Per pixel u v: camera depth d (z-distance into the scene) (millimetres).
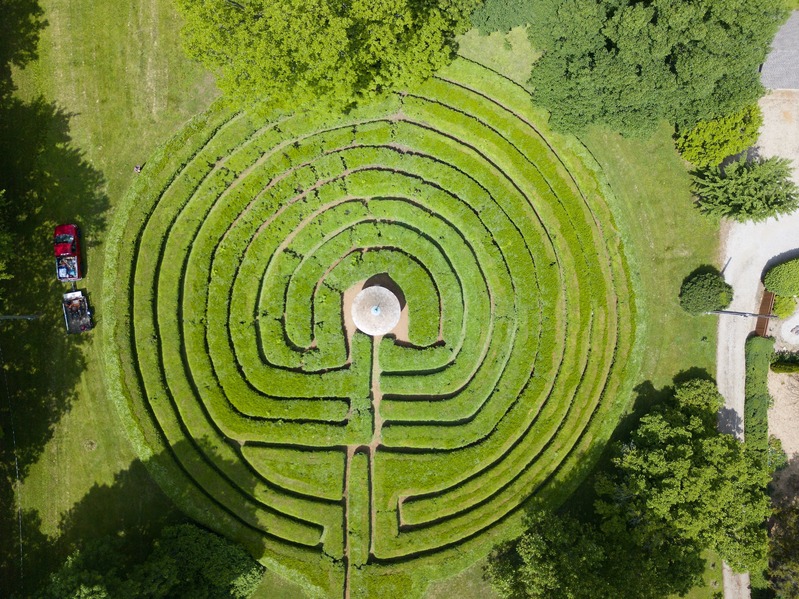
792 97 47844
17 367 45875
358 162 46969
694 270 47969
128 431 44906
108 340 45094
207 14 36156
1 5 46719
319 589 44812
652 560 40469
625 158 47812
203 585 42906
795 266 45188
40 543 45250
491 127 47594
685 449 41375
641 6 36500
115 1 46844
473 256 47500
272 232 46438
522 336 46781
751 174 43531
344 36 35375
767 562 43500
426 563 45156
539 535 41750
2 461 45500
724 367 48156
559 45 41000
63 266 44719
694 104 41844
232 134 46156
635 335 47094
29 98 46625
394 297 44562
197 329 45938
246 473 45438
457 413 46219
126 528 45281
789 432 48219
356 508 45312
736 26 36531
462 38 47500
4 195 45906
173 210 46188
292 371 46344
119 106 46781
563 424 46719
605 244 47625
